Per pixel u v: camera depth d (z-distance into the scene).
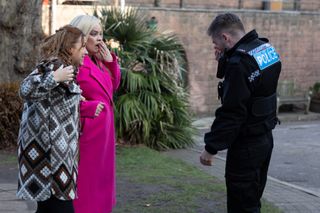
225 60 4.21
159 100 10.77
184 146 11.24
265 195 6.95
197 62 16.72
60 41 4.09
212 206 6.08
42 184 3.94
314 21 19.45
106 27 11.05
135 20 11.21
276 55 4.25
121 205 6.00
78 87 4.09
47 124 3.94
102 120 4.61
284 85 18.70
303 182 8.52
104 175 4.73
